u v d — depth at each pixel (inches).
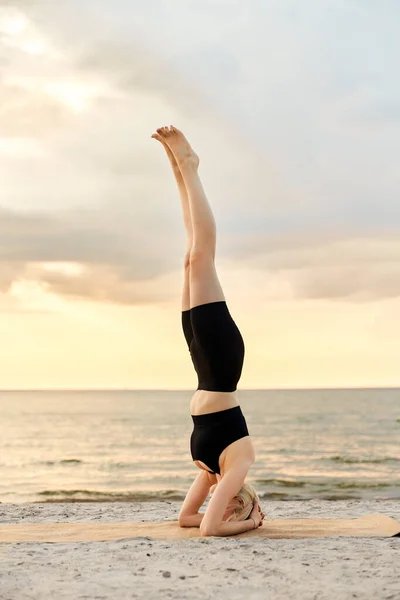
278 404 3821.4
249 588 141.9
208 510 211.5
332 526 232.4
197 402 224.8
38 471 935.0
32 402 4945.9
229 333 220.8
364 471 878.4
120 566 163.3
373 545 192.4
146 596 135.6
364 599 133.0
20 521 311.0
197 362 226.1
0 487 748.0
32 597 135.2
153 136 240.8
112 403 4616.1
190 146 237.6
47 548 190.5
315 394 6855.3
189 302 239.5
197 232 226.5
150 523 247.1
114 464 1024.2
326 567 160.7
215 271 228.1
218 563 165.6
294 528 227.6
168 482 800.9
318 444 1347.2
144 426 2018.9
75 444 1408.7
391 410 2960.1
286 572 155.8
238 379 223.9
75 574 155.0
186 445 1380.4
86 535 220.7
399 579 148.6
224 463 217.8
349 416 2454.5
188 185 233.1
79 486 761.6
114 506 391.2
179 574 154.6
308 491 655.8
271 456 1098.7
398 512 327.9
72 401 5255.9
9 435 1657.2
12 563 167.8
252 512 223.3
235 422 217.9
